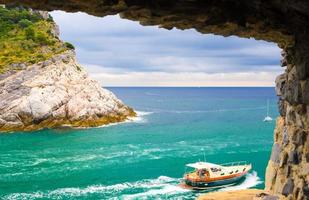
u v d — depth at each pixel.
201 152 62.16
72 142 73.94
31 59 100.94
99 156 60.78
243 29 10.05
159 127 95.62
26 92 93.25
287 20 9.93
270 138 77.00
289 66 11.91
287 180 11.88
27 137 80.75
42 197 41.00
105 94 102.69
